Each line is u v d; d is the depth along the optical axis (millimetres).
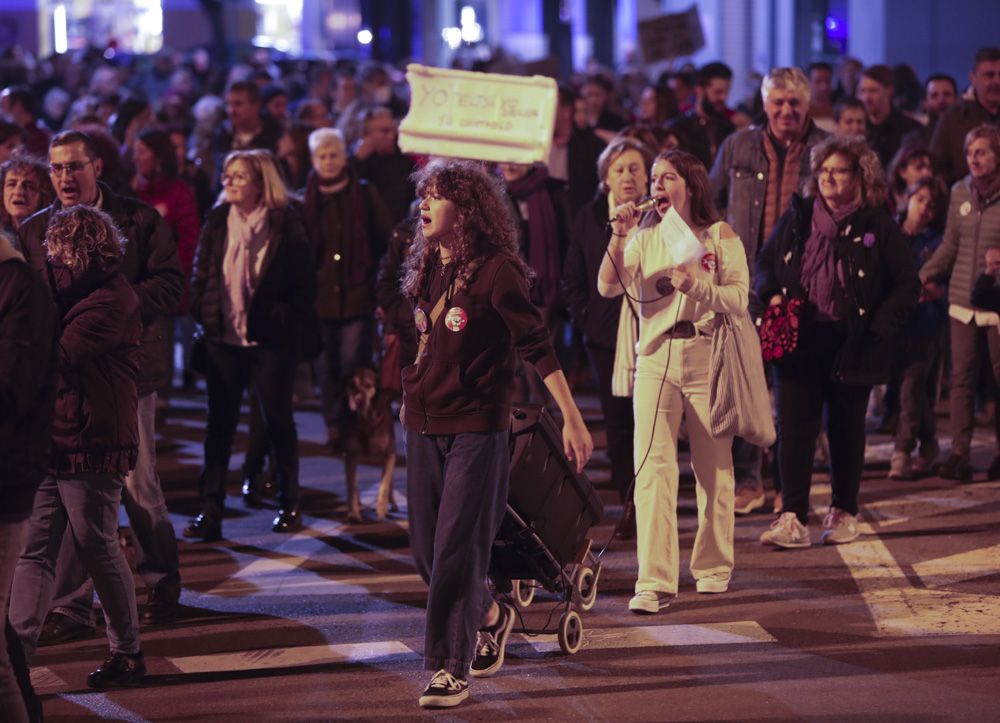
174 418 34844
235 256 23578
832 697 15719
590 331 23125
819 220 21641
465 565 15336
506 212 15680
